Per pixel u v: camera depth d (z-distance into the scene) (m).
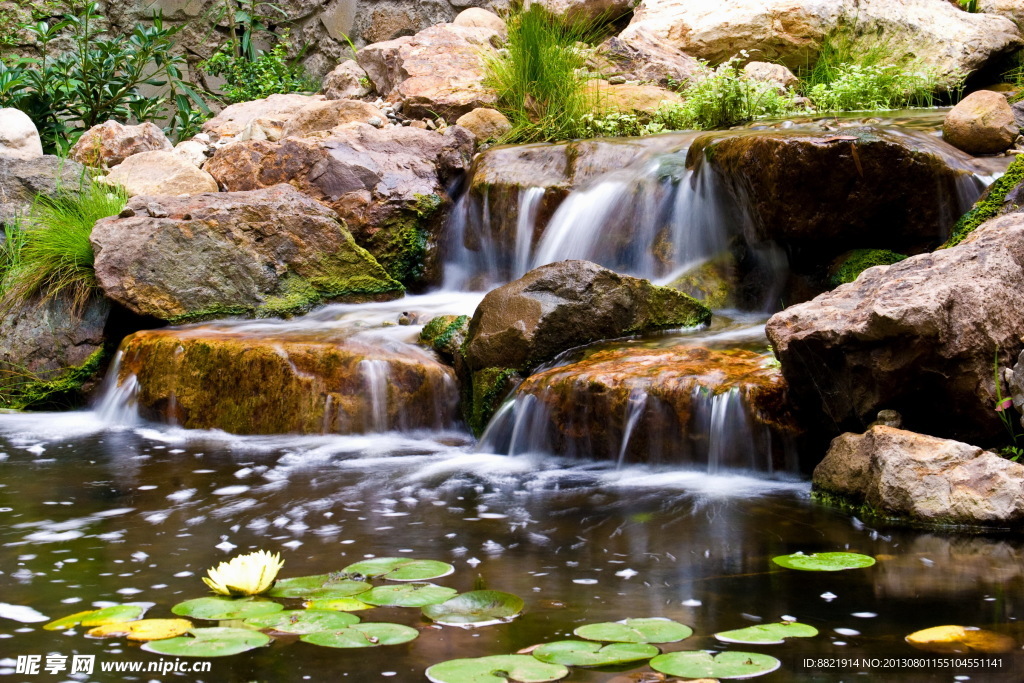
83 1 11.95
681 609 2.88
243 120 10.07
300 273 7.19
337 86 10.66
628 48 9.97
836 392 4.21
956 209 5.87
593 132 8.80
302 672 2.47
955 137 6.43
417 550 3.47
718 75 8.58
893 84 9.35
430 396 5.66
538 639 2.66
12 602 2.98
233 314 6.85
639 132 8.74
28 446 5.34
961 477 3.69
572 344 5.45
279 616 2.81
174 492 4.32
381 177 8.01
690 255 6.72
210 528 3.78
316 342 5.86
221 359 5.78
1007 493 3.62
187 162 8.07
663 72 9.80
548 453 4.94
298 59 12.95
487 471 4.68
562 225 7.26
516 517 3.88
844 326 4.05
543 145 7.88
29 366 6.62
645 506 4.00
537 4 9.52
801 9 10.28
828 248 6.06
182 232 6.78
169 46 11.13
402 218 7.88
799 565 3.24
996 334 4.04
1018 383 3.90
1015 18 10.83
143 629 2.72
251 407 5.68
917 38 10.03
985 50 9.91
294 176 8.04
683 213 6.75
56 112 10.37
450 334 5.92
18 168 7.81
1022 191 5.47
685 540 3.55
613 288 5.56
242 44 12.45
